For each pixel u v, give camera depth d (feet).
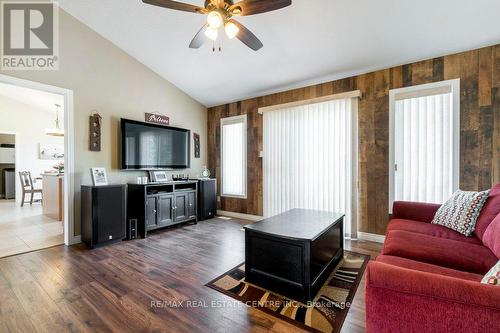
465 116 8.74
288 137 12.94
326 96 11.50
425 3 7.17
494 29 7.69
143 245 10.14
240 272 7.61
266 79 12.55
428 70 9.46
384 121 10.39
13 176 23.04
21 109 21.59
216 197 16.16
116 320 5.28
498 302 2.42
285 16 8.51
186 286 6.73
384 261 4.86
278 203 13.33
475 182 8.57
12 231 11.93
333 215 8.61
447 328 2.62
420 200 9.59
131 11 9.80
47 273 7.48
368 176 10.78
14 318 5.33
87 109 10.82
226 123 16.01
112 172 11.73
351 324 5.16
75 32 10.41
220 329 5.02
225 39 10.27
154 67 13.26
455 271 4.32
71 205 10.21
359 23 8.27
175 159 14.34
